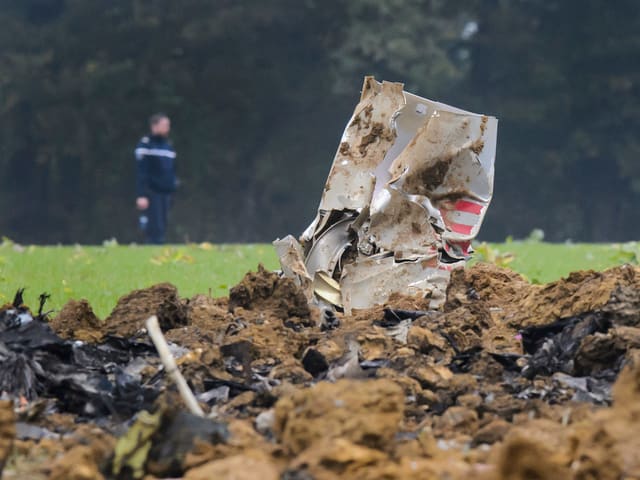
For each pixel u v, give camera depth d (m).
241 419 16.42
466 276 25.25
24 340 19.06
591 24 181.12
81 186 173.62
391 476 13.07
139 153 83.75
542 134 180.25
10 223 176.00
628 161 176.62
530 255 54.97
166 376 18.48
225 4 173.50
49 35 178.38
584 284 22.38
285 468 13.48
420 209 26.12
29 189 176.75
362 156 26.67
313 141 171.25
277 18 169.38
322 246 26.20
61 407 17.69
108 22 175.00
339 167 26.64
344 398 13.95
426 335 20.47
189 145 170.12
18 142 173.50
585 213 179.88
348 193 26.47
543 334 20.66
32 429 15.96
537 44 181.12
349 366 18.69
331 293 25.94
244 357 19.42
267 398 17.12
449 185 26.72
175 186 84.19
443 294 25.75
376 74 168.50
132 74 169.38
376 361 19.69
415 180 26.55
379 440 13.70
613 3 182.25
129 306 22.53
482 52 182.62
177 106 169.38
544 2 183.38
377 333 21.00
